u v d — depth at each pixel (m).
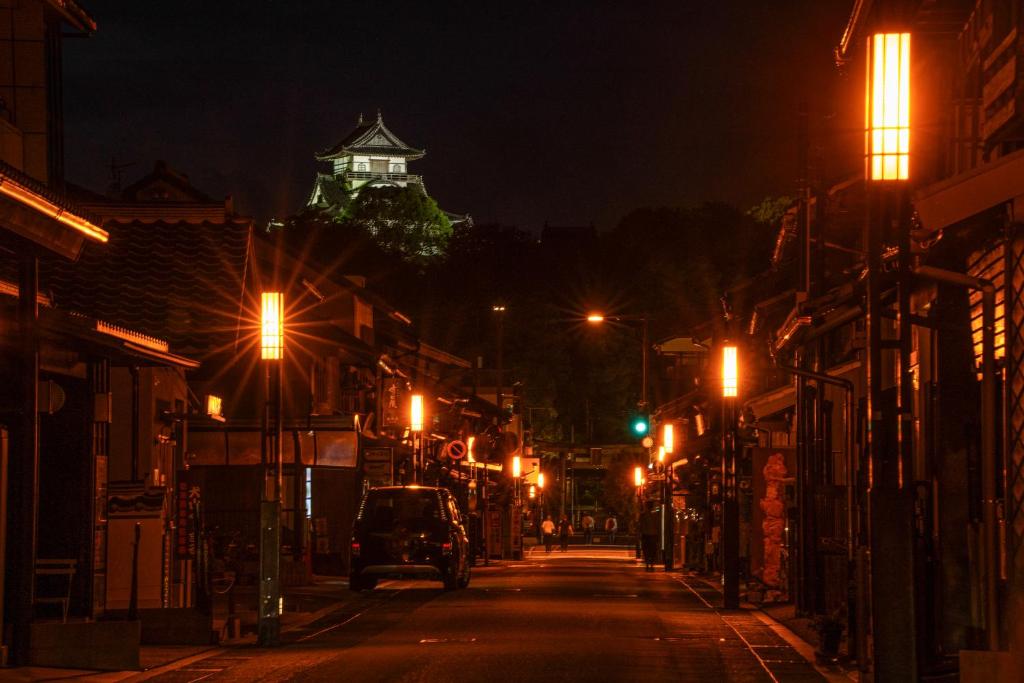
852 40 19.53
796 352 31.53
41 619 20.28
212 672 15.66
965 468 15.74
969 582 15.46
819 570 21.42
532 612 23.50
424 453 42.22
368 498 29.75
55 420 20.61
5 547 16.84
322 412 34.78
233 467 32.94
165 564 21.30
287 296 38.06
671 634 19.58
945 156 17.95
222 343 29.16
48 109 19.20
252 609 23.80
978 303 15.43
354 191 170.88
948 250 15.27
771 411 33.16
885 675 11.37
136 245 30.72
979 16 16.20
